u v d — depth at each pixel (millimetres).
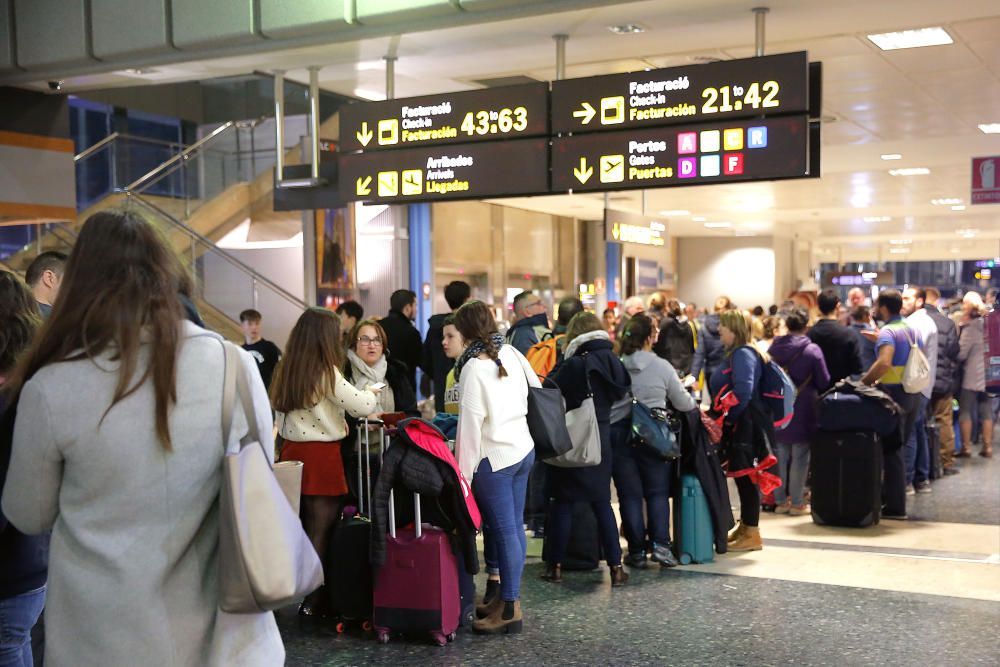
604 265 22734
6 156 8391
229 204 14211
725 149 6348
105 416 1825
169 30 7215
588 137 6750
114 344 1854
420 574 4625
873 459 7156
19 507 1881
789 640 4668
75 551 1864
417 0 6359
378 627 4684
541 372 6758
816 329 8039
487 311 4840
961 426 11117
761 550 6520
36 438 1830
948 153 13391
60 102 8797
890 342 7891
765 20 6816
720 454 6531
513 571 4805
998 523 7371
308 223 13273
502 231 18984
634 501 6023
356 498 5156
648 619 5016
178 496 1871
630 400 5961
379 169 7414
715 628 4859
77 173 13531
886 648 4547
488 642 4688
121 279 1877
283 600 1864
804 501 7883
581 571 6023
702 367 12109
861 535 6992
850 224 24047
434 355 7836
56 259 3885
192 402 1877
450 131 7156
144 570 1837
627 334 6102
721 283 27750
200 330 1976
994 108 10547
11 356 2648
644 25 6930
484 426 4723
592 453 5391
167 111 17484
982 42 7816
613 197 18000
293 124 14602
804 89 6117
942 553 6395
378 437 5184
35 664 3498
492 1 6164
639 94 6582
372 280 14711
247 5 6887
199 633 1887
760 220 23000
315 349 4812
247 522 1837
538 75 8828
